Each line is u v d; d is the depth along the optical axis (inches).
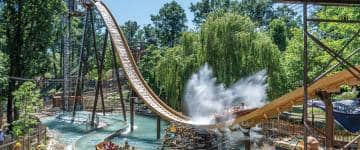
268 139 1707.7
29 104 1793.8
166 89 2511.1
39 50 2375.7
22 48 2301.9
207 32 2327.8
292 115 2452.0
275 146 1699.1
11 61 2274.9
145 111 3494.1
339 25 1734.7
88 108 3614.7
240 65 2260.1
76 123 2847.0
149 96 2218.3
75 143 2143.2
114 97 4101.9
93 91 4461.1
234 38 2269.9
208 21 2357.3
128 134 2536.9
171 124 2164.1
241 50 2261.3
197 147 1815.9
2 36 2266.2
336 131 1669.5
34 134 1683.1
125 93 4315.9
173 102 2454.5
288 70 2491.4
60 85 4680.1
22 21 2274.9
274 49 2274.9
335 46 1744.6
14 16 2265.0
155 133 2583.7
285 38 4672.7
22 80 2239.2
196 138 1847.9
